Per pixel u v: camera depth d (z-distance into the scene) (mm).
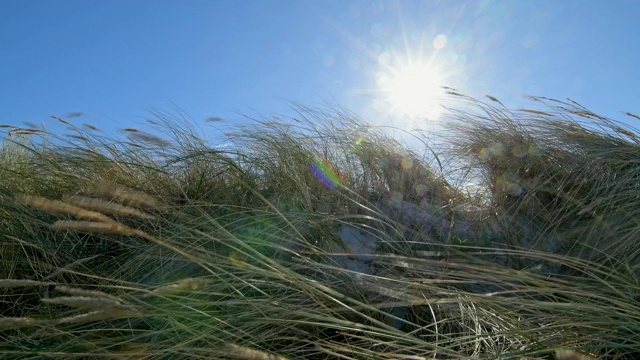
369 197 3174
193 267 2309
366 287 2080
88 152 3492
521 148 3377
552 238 2721
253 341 1821
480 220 2916
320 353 1832
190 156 3328
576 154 3355
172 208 2764
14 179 3158
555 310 1928
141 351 1740
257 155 3523
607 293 2078
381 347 1838
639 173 2984
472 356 1634
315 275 2230
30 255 2529
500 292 1957
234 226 2682
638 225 2461
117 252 2641
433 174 3471
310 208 2762
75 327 2004
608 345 1629
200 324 1862
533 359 1607
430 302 1940
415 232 2732
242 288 2129
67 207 1689
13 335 2031
